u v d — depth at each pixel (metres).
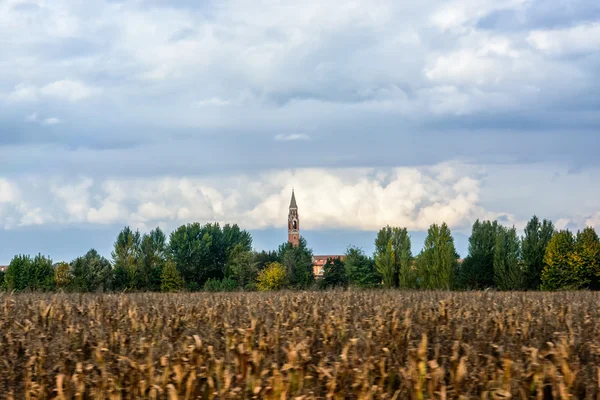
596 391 15.10
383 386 16.22
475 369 16.06
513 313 26.39
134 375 15.90
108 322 24.59
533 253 95.94
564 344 17.52
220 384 15.77
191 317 26.02
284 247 153.75
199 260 137.00
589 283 87.88
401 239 101.56
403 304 30.59
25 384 16.05
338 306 28.41
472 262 99.56
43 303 27.38
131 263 112.44
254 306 29.52
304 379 15.89
